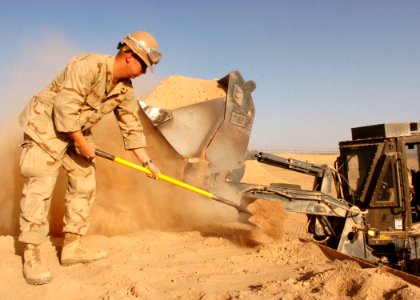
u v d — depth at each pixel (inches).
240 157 218.8
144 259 187.3
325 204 220.5
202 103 219.6
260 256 197.9
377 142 231.3
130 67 154.3
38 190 151.6
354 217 223.6
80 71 147.4
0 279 146.6
